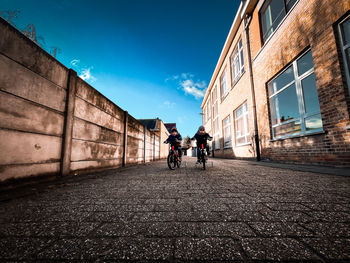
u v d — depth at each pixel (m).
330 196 1.95
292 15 5.54
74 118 4.02
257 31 8.00
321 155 4.51
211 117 18.61
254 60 8.24
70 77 3.84
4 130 2.42
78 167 4.18
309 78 5.10
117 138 6.58
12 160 2.52
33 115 2.90
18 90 2.63
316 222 1.29
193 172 4.61
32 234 1.17
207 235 1.12
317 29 4.60
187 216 1.46
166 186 2.75
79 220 1.41
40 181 2.99
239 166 5.78
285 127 6.19
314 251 0.92
